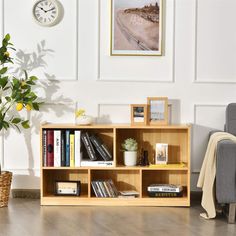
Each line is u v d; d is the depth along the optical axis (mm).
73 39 4727
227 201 3930
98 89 4750
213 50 4711
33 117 4750
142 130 4699
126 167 4457
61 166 4477
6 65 4738
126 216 4121
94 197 4492
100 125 4477
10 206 4434
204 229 3775
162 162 4527
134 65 4742
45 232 3664
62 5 4699
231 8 4691
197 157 4750
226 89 4738
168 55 4730
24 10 4703
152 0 4676
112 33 4699
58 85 4750
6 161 4758
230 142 3938
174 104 4742
